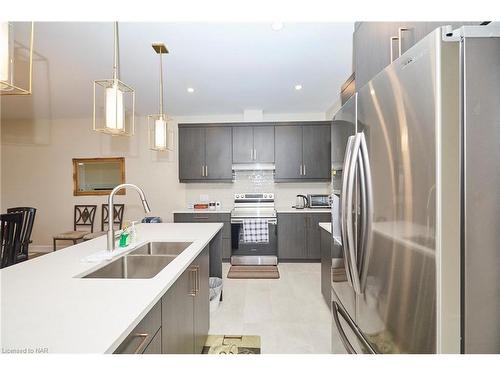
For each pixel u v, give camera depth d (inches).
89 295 40.8
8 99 156.3
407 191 35.3
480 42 29.9
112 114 71.1
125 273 66.7
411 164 34.4
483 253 30.2
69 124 200.5
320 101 167.6
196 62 111.9
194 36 91.9
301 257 172.1
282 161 179.6
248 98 159.9
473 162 30.1
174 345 51.5
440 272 30.2
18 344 28.8
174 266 54.7
